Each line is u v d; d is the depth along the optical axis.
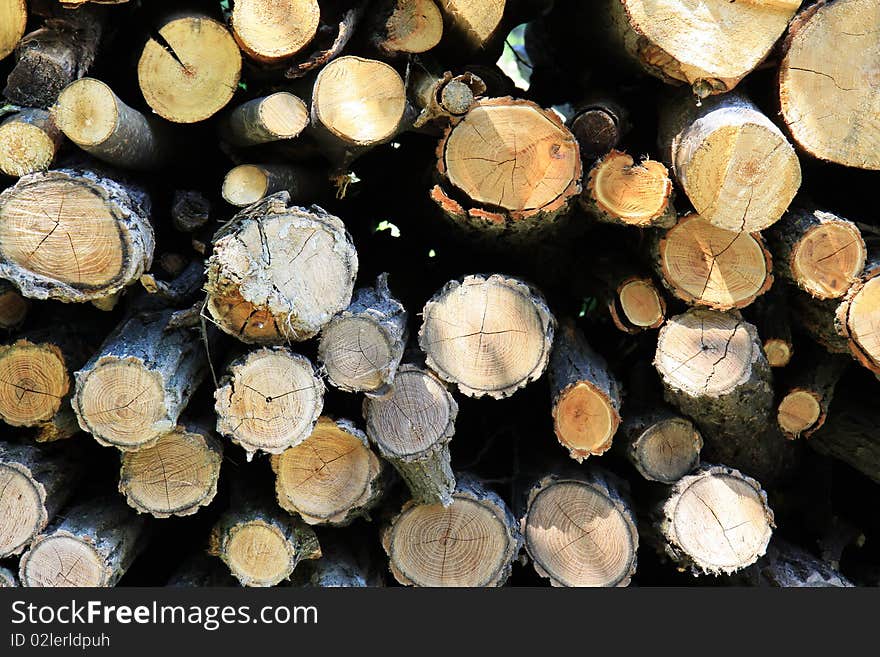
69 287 2.08
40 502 2.30
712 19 2.22
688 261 2.43
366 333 2.14
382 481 2.42
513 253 2.71
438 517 2.45
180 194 2.41
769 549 2.79
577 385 2.41
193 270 2.45
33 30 2.32
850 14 2.25
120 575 2.42
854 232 2.35
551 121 2.29
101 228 2.07
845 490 3.15
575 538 2.50
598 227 2.85
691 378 2.37
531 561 2.51
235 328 2.08
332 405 2.46
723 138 2.20
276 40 2.22
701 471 2.51
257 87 2.46
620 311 2.56
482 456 2.84
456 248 2.85
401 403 2.27
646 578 2.99
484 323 2.30
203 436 2.28
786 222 2.44
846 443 2.77
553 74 3.35
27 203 2.05
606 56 2.72
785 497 2.99
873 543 3.06
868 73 2.29
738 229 2.29
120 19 2.49
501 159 2.29
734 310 2.45
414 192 2.96
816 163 2.60
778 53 2.33
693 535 2.46
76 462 2.53
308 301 2.06
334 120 2.24
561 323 2.69
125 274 2.10
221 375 2.35
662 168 2.31
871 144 2.32
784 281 2.60
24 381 2.31
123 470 2.29
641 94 2.78
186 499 2.29
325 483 2.32
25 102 2.22
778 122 2.36
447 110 2.25
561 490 2.52
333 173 2.58
